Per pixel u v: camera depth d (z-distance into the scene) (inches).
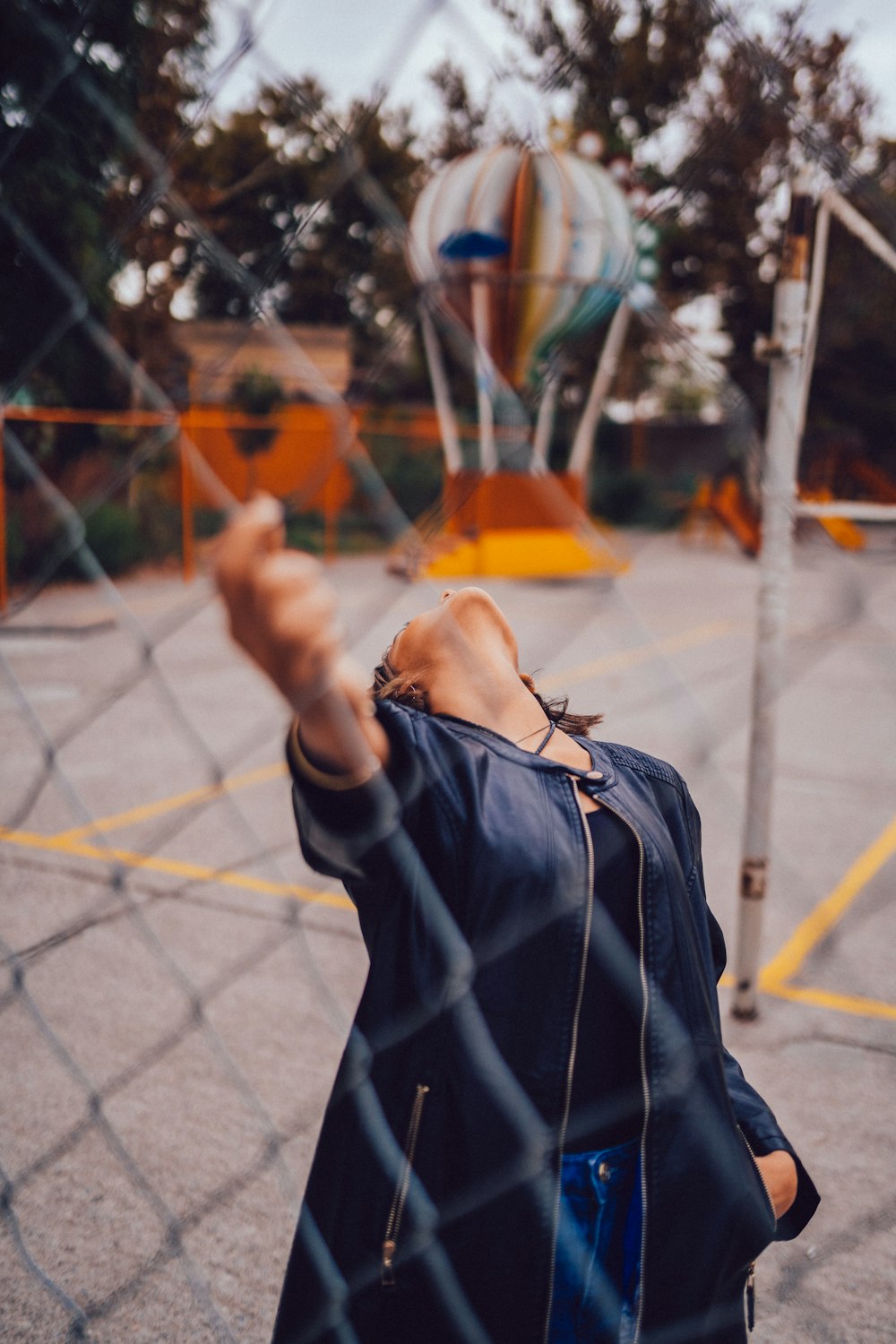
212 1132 114.5
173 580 513.7
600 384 487.8
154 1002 143.6
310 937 164.7
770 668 132.6
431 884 50.3
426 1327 50.9
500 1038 49.9
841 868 200.1
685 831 58.5
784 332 104.3
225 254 41.9
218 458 526.6
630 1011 51.2
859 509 95.0
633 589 668.1
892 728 310.8
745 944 139.6
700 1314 49.4
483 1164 49.5
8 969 153.9
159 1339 86.4
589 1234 51.1
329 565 548.4
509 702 57.4
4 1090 123.0
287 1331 54.0
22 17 45.6
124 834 217.2
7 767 268.1
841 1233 98.9
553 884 50.1
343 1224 51.9
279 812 232.8
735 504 570.3
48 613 458.9
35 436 393.7
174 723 310.2
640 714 320.2
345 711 37.3
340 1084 53.0
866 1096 122.3
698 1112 50.3
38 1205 102.9
